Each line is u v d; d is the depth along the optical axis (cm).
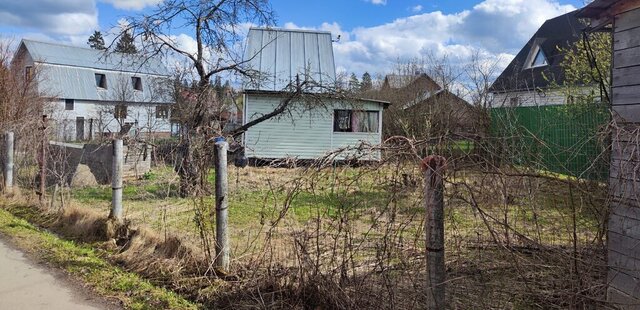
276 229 500
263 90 1941
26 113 1440
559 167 431
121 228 633
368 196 390
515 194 404
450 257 430
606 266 385
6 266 527
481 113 1459
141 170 1330
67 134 2520
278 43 2412
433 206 302
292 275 427
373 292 375
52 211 778
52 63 3853
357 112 2027
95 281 482
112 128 3042
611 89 446
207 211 585
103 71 4147
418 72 2723
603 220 405
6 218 764
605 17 457
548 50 2736
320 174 408
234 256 508
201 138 701
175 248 532
